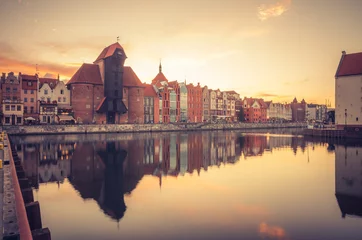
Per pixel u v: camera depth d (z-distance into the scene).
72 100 95.00
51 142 61.09
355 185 25.56
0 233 8.21
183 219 16.83
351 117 75.50
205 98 139.75
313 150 53.31
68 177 28.50
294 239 14.20
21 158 39.91
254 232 14.98
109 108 99.94
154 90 118.75
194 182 26.64
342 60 79.38
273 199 21.06
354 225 15.99
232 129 137.75
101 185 25.25
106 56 99.94
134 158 41.50
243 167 34.97
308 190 23.83
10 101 80.62
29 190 15.32
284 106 199.62
